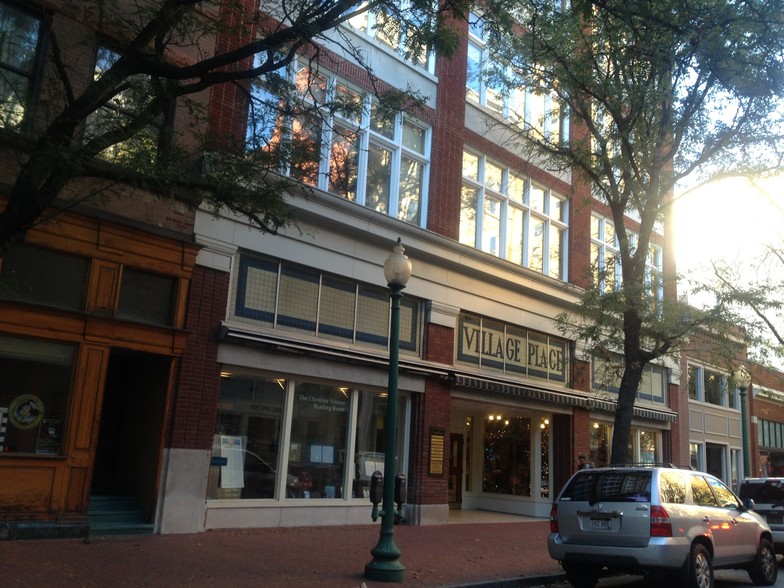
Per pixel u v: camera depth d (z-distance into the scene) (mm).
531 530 16578
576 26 13062
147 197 11773
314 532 13109
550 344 20438
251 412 13273
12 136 9023
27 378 10352
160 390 12000
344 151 15125
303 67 14477
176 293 12062
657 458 25188
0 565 8234
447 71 17891
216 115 12828
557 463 20391
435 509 16000
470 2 10430
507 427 21391
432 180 17047
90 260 11023
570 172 21703
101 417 12406
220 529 12391
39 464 10211
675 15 11273
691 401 27672
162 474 11633
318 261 14336
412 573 9805
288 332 13773
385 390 15680
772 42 10516
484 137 18828
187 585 7988
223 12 11602
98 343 10938
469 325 17906
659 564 8992
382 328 15664
